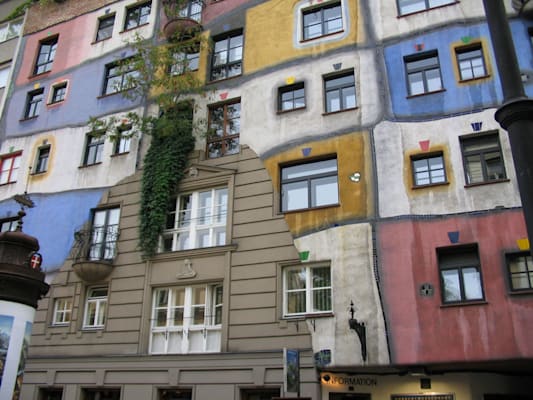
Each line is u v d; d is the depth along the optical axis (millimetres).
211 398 17109
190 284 19250
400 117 18031
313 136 19125
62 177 24500
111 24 27906
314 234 17625
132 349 19062
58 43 29062
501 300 14602
